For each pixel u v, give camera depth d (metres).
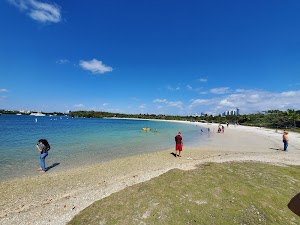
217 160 18.55
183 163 17.20
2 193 11.07
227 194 9.42
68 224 7.98
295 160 18.91
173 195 9.31
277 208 8.50
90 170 15.46
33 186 12.13
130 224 7.46
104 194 10.78
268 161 18.00
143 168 16.00
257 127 86.19
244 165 15.24
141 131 53.78
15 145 26.59
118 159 19.25
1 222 8.20
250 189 10.05
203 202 8.73
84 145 27.45
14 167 16.16
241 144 31.00
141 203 8.75
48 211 9.06
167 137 40.16
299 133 54.88
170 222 7.50
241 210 8.18
